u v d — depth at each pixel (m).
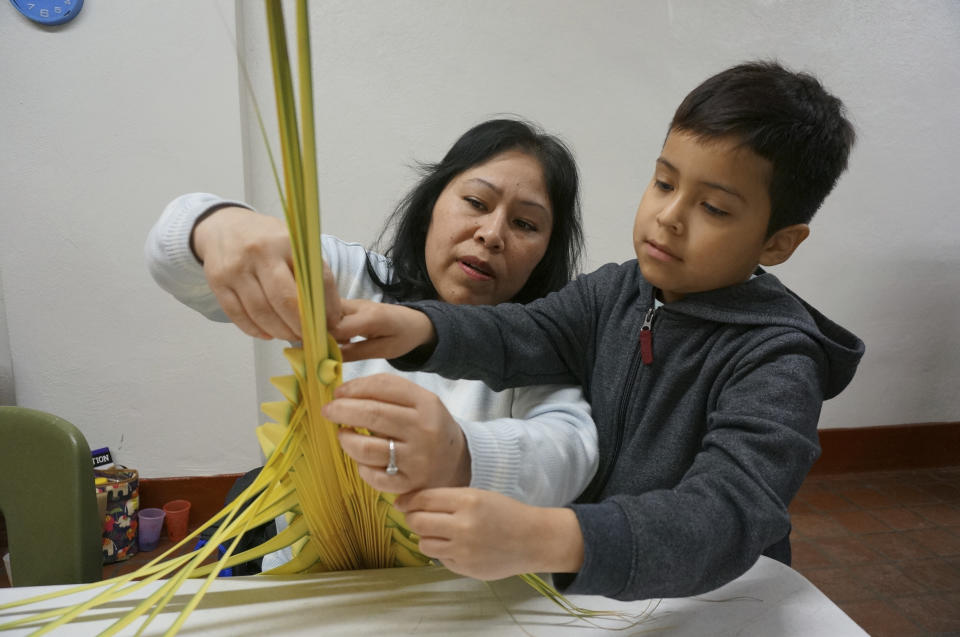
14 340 1.75
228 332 1.83
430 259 0.82
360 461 0.43
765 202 0.57
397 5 1.79
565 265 0.89
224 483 1.92
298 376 0.46
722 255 0.58
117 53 1.63
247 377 1.87
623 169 2.01
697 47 1.96
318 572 0.59
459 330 0.61
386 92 1.84
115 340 1.79
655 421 0.66
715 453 0.53
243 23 1.70
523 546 0.42
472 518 0.41
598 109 1.95
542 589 0.54
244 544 0.85
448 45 1.84
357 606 0.53
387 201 1.91
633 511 0.46
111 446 1.85
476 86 1.88
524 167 0.79
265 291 0.50
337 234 1.91
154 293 1.78
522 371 0.69
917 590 1.70
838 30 2.02
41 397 1.79
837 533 1.96
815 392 0.57
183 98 1.68
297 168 0.37
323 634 0.49
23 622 0.48
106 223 1.72
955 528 2.01
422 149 1.89
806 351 0.59
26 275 1.72
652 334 0.68
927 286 2.27
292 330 0.51
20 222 1.69
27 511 0.78
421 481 0.44
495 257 0.77
